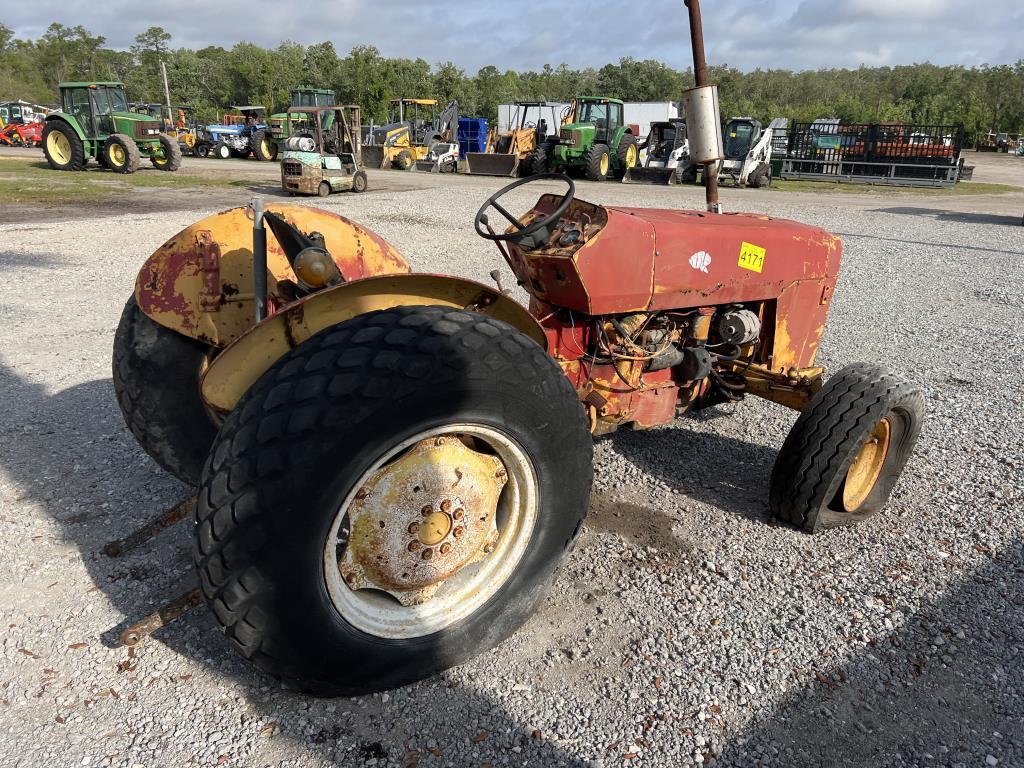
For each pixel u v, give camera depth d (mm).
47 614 2398
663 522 3143
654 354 3031
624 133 23484
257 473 1679
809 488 2932
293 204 2764
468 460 2068
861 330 6484
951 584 2785
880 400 2861
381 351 1784
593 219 2717
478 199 15508
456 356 1853
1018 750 2039
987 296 7949
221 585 1732
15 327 5535
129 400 2631
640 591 2668
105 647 2260
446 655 2139
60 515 2969
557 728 2047
